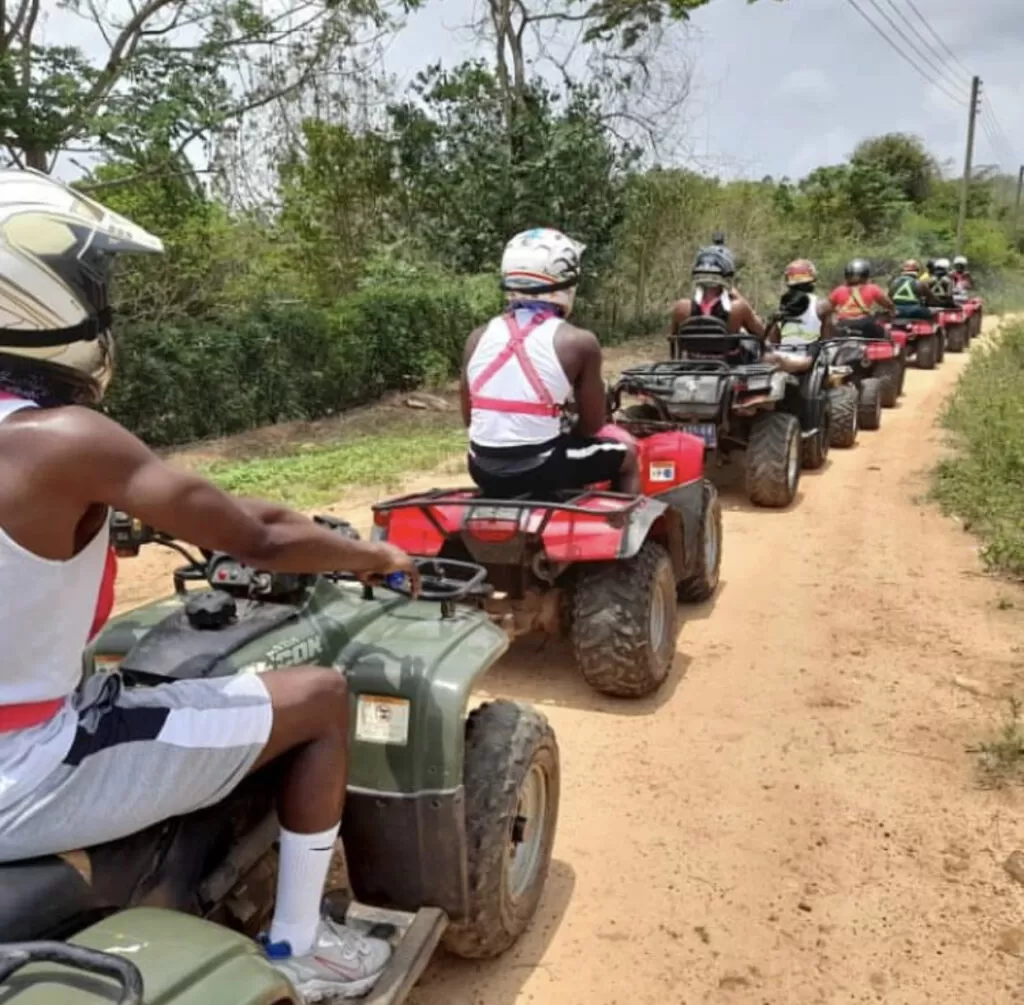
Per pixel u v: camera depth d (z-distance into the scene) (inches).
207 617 109.2
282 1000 74.4
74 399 83.0
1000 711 197.9
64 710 80.4
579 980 129.5
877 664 220.8
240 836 101.2
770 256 1131.3
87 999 64.6
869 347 559.5
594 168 841.5
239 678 92.0
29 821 76.7
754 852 155.7
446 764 112.7
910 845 156.9
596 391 200.8
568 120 852.6
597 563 197.2
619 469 212.7
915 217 1963.6
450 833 113.6
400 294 666.2
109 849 85.7
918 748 185.0
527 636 238.4
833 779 175.3
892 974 130.7
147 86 476.4
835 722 195.2
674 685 212.7
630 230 938.7
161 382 486.3
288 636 111.9
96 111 460.4
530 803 133.3
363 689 113.9
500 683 213.3
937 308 815.7
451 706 112.8
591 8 852.6
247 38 514.6
